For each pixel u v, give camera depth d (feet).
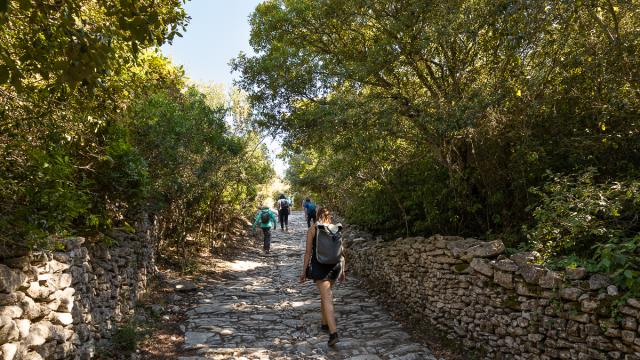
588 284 12.88
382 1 24.30
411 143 27.02
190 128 32.12
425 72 27.89
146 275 26.66
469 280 18.52
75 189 14.55
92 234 17.70
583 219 14.93
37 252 11.14
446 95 23.48
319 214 20.40
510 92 19.62
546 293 14.12
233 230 59.47
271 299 28.32
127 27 10.31
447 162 24.36
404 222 31.01
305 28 30.40
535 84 18.78
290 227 80.12
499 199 22.31
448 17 21.39
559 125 20.30
